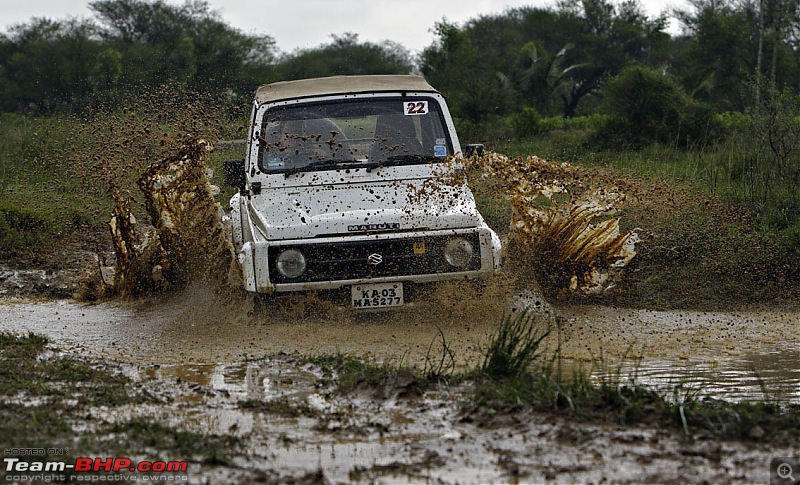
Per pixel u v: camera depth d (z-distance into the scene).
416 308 10.98
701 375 8.92
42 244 17.50
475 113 47.41
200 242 12.65
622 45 93.88
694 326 11.59
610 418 6.95
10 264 16.19
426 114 12.91
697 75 59.50
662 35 94.12
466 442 6.58
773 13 60.41
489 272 10.94
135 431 6.74
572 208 11.88
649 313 12.45
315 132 12.66
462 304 11.03
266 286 10.78
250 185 12.13
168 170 12.65
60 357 9.62
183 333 10.97
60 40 66.38
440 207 11.26
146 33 76.31
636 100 36.28
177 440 6.54
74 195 19.66
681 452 6.25
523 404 7.27
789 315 12.46
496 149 35.09
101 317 12.31
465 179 11.85
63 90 50.72
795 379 8.76
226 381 8.67
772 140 20.33
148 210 12.99
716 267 14.34
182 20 76.25
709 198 17.83
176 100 14.13
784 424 6.77
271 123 12.71
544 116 68.50
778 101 21.30
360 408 7.58
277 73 48.88
